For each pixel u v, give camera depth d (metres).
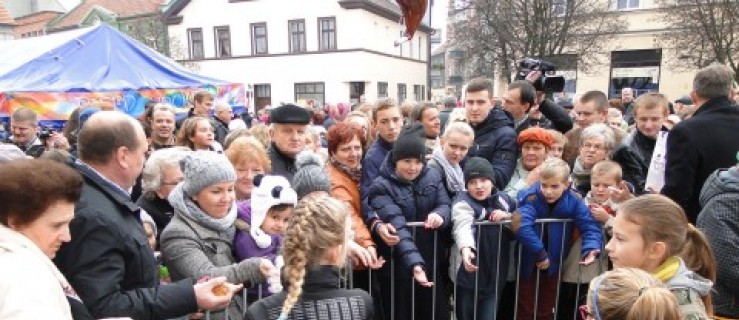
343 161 3.19
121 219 1.80
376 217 2.93
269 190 2.40
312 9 27.69
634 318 1.46
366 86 27.75
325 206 1.79
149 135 5.06
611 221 3.01
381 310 3.10
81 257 1.66
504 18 15.05
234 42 29.33
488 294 3.15
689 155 2.86
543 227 3.12
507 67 15.56
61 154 2.79
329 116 10.37
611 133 3.64
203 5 29.59
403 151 2.96
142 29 29.73
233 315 2.33
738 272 2.09
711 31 12.61
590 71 18.30
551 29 14.89
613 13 16.33
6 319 1.21
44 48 9.27
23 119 5.38
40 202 1.39
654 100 3.69
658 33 20.09
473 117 3.80
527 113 4.21
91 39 9.76
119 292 1.71
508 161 3.64
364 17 27.12
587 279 3.15
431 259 3.09
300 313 1.72
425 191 3.08
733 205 2.13
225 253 2.29
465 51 17.03
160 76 10.62
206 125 4.38
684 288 1.78
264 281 2.14
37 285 1.28
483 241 3.10
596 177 3.12
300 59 28.25
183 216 2.23
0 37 24.75
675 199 2.92
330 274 1.78
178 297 1.81
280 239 2.46
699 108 3.01
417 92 34.25
